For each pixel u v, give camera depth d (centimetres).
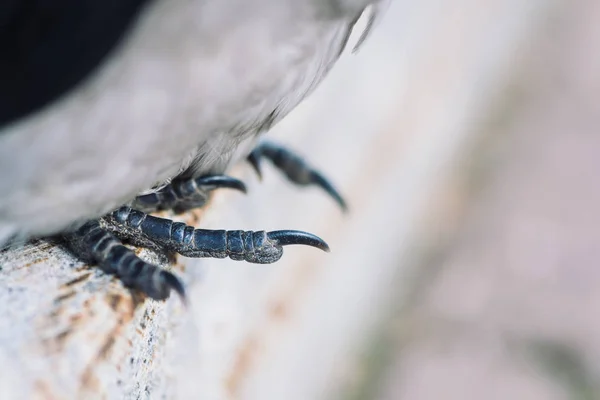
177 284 41
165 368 45
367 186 66
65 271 41
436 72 83
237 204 50
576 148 99
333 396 68
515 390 72
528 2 118
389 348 74
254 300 55
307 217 59
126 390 40
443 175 88
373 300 72
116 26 38
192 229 44
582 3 127
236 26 39
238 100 40
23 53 38
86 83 38
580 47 118
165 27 38
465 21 93
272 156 51
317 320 62
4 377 38
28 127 38
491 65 102
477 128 98
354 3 40
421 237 83
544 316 79
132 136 39
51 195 40
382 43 72
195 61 39
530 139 100
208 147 43
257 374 55
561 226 88
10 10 38
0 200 40
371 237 68
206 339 49
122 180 40
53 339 39
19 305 40
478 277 81
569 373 74
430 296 79
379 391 70
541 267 83
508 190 91
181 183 45
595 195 93
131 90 39
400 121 73
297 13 39
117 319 40
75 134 39
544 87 109
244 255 44
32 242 42
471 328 77
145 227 43
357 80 66
